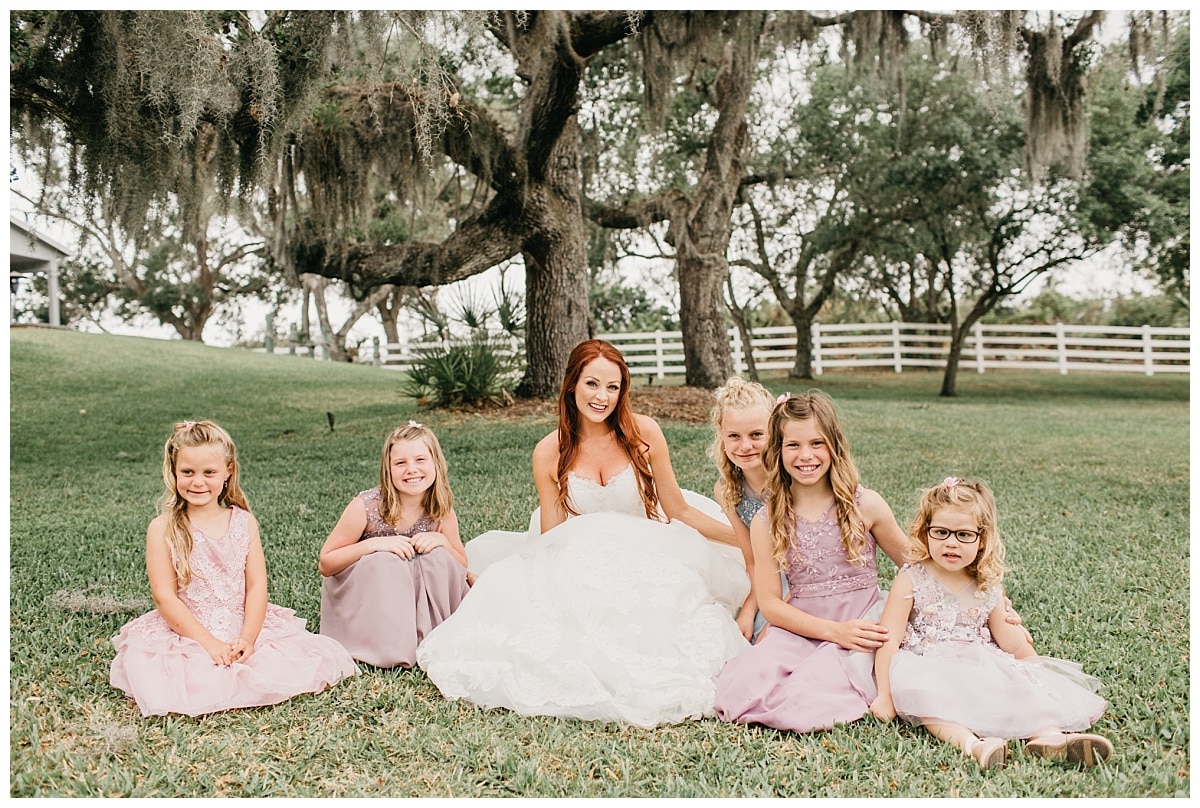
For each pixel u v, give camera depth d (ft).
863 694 10.34
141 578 15.33
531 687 10.46
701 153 49.32
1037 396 52.80
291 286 35.76
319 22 23.22
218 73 21.90
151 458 28.94
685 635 11.02
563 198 37.42
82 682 10.97
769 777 8.90
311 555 16.58
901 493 22.15
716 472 24.77
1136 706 10.25
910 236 54.49
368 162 32.19
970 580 10.59
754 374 57.41
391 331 92.48
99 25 21.30
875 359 73.77
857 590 11.35
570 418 13.07
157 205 25.53
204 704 10.31
